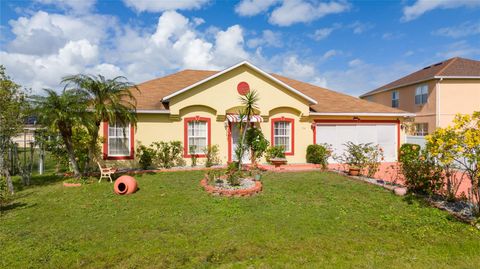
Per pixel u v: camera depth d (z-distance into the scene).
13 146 17.11
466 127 9.72
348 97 28.28
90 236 8.12
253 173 17.09
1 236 8.13
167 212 10.26
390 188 13.49
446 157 9.96
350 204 11.39
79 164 17.67
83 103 15.03
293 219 9.50
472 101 30.17
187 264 6.58
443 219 9.58
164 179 16.19
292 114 23.12
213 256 6.94
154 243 7.65
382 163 23.77
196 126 21.30
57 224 9.10
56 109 13.94
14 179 16.69
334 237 8.09
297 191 13.51
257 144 20.86
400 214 10.15
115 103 15.61
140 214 10.08
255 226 8.85
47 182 15.91
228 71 21.30
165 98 19.89
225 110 21.38
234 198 12.11
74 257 6.89
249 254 7.04
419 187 12.56
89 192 13.27
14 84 13.83
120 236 8.12
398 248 7.43
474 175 9.80
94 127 15.26
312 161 22.39
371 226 8.98
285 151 23.14
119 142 19.81
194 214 10.02
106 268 6.44
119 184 13.12
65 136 15.38
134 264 6.57
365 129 24.73
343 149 24.16
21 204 11.38
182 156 20.84
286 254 7.03
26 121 15.08
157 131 20.39
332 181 15.84
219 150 21.66
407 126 28.61
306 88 29.16
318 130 23.83
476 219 9.16
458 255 7.05
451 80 30.05
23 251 7.20
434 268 6.41
